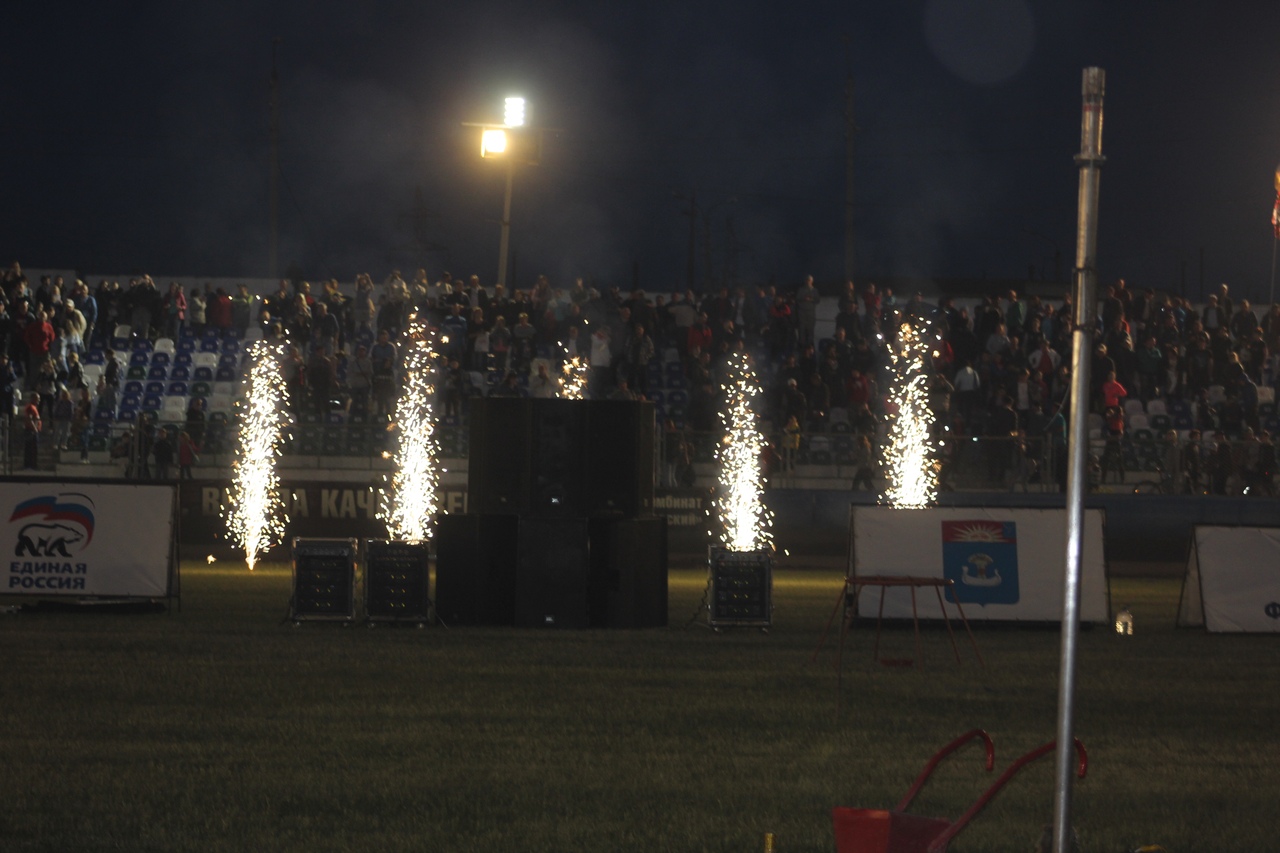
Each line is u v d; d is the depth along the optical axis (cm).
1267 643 2575
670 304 6278
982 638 2602
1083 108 886
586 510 2647
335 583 2612
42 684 1870
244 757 1440
